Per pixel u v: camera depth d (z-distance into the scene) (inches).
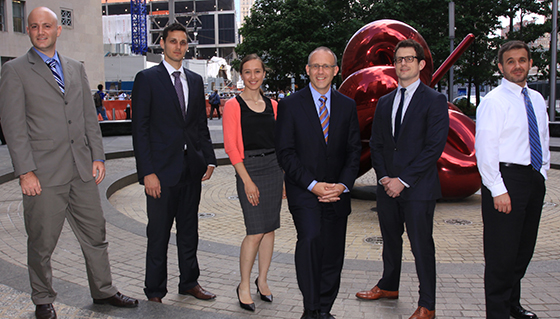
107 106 854.5
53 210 112.2
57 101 112.3
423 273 120.1
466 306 129.9
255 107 132.0
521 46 110.9
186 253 136.9
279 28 1072.8
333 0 1058.1
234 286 147.6
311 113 119.2
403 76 123.0
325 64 117.3
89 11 1384.1
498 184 110.2
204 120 141.1
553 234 213.9
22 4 1179.9
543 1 928.3
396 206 128.0
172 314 117.2
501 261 113.7
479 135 113.0
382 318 123.3
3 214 237.3
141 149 126.0
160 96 128.0
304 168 117.6
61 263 163.3
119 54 1819.6
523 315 121.5
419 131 122.2
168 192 128.9
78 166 114.4
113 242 190.7
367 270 157.9
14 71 108.3
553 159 443.5
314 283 111.7
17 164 106.0
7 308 118.2
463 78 1123.3
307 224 115.4
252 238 129.6
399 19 941.8
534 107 114.3
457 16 926.4
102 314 116.5
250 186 126.6
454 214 254.8
